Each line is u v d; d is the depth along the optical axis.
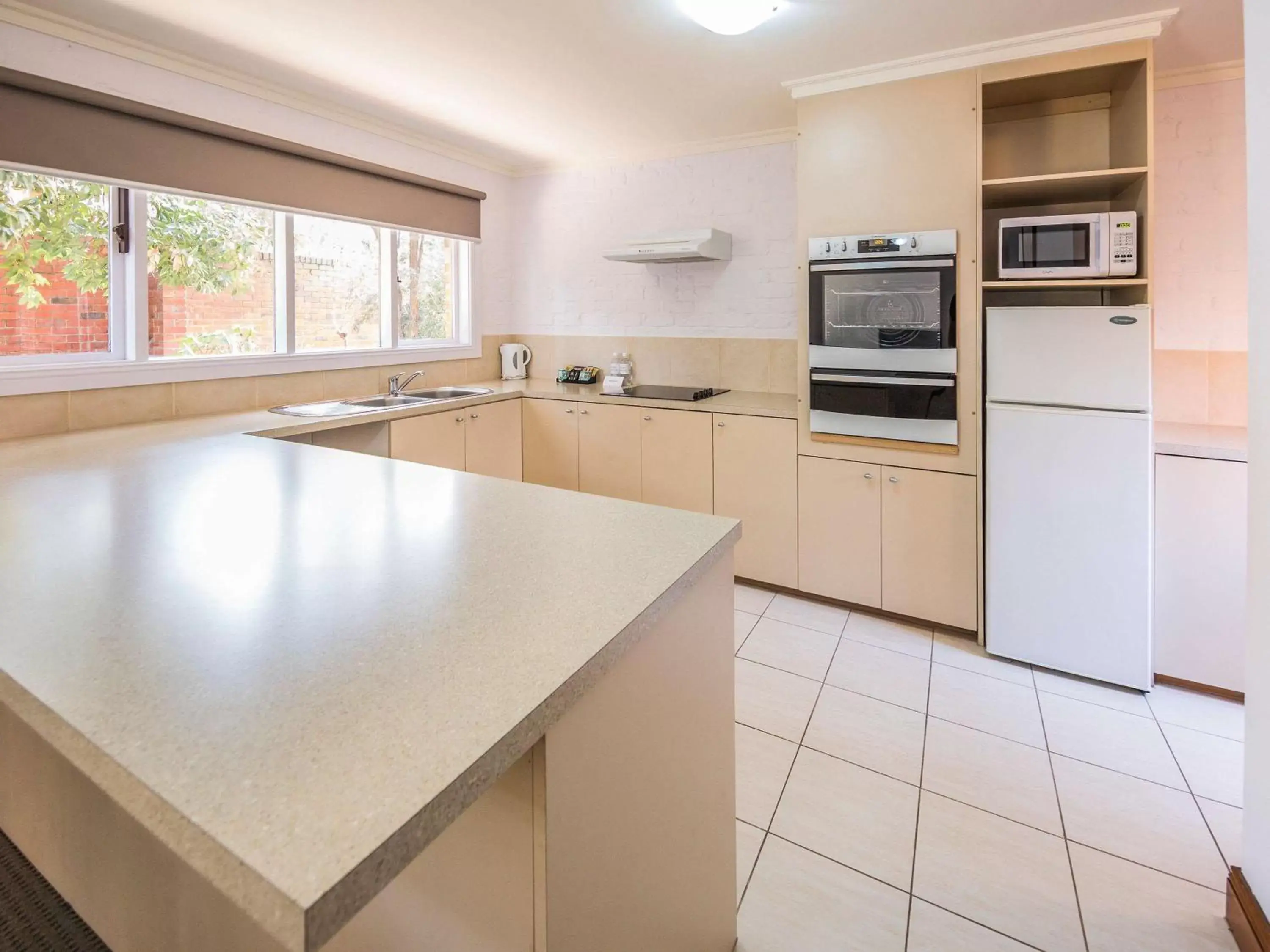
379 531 1.36
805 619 3.15
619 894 1.00
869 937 1.50
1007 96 2.83
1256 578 1.43
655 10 2.38
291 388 3.49
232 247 3.28
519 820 0.83
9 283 2.54
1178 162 2.85
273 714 0.71
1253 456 1.43
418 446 3.49
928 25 2.47
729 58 2.76
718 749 1.36
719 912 1.40
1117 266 2.49
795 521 3.32
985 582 2.81
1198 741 2.20
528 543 1.29
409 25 2.50
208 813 0.57
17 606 0.98
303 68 2.91
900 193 2.86
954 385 2.82
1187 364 2.89
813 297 3.08
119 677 0.78
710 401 3.65
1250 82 1.40
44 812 1.44
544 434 4.14
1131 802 1.92
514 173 4.68
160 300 3.03
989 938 1.50
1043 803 1.92
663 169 4.16
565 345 4.63
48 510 1.49
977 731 2.27
